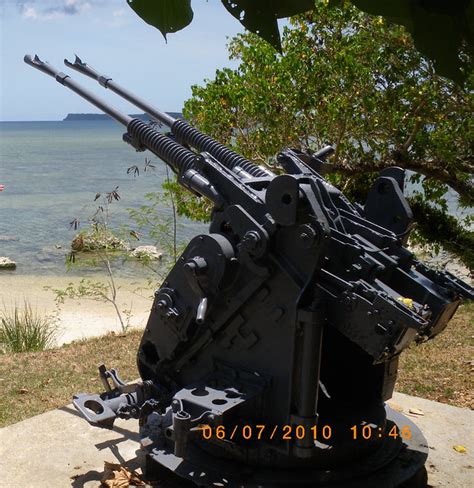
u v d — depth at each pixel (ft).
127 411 11.85
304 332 9.76
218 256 10.36
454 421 15.39
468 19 2.00
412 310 9.20
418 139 33.76
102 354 22.54
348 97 31.86
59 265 75.05
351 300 9.45
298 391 10.03
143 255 43.93
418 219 40.93
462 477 12.74
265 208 10.28
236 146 33.45
